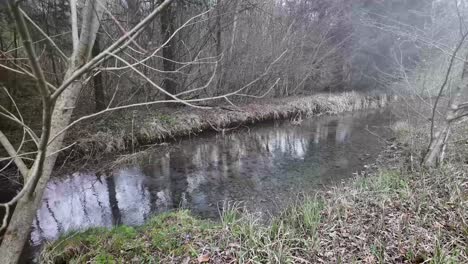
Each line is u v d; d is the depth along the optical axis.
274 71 14.01
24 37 1.04
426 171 5.72
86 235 4.30
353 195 5.24
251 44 13.70
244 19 13.12
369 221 4.29
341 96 17.25
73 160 8.06
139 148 9.45
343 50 18.11
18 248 1.96
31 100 7.66
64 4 7.20
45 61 7.63
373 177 6.30
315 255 3.58
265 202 6.07
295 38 15.38
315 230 4.15
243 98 13.84
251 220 4.39
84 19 1.97
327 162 8.50
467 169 5.70
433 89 8.55
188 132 10.84
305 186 6.82
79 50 2.01
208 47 11.84
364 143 10.33
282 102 14.87
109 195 6.60
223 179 7.40
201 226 4.41
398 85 12.27
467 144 7.00
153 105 11.34
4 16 5.84
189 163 8.59
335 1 16.89
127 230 4.33
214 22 11.35
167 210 5.89
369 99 17.70
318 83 17.95
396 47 14.20
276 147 10.17
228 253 3.63
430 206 4.42
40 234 5.03
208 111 12.12
